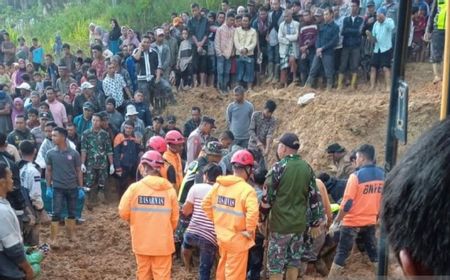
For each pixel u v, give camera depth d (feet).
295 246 26.68
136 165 45.60
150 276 26.71
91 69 53.57
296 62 53.11
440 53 45.50
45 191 38.37
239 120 45.47
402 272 3.20
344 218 27.76
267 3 56.65
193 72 56.90
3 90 50.62
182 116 54.95
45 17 94.58
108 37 63.93
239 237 25.75
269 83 55.11
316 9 50.88
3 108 48.11
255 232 27.02
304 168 26.12
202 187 28.50
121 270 33.24
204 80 57.06
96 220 40.91
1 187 20.18
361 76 50.75
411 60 51.03
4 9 101.86
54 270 33.09
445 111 8.06
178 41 57.00
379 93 48.21
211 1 72.28
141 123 46.65
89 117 46.26
